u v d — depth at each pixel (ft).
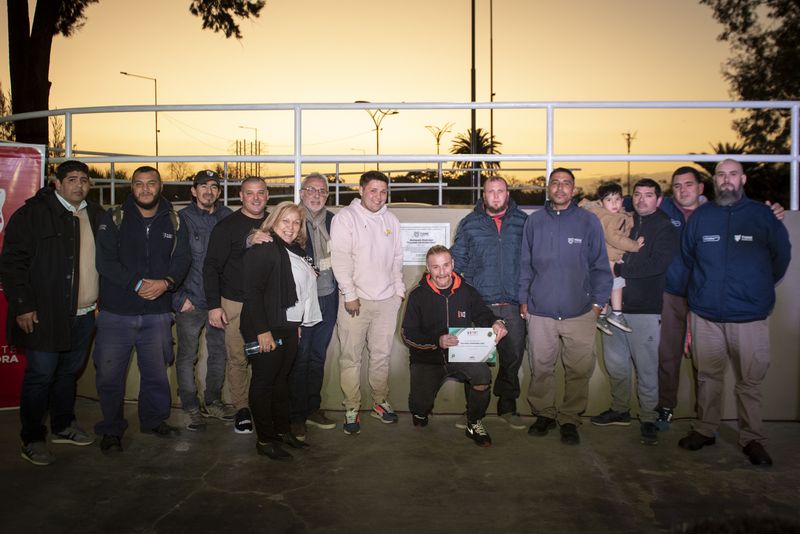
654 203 15.89
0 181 18.15
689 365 17.72
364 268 16.19
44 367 14.07
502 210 16.43
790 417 17.56
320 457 14.67
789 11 85.35
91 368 19.58
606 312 16.52
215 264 15.60
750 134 90.38
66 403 15.40
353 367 16.38
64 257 14.15
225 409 17.35
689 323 15.74
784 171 86.43
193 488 12.86
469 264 16.61
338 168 30.22
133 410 18.31
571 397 15.84
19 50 45.39
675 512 11.84
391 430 16.65
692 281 15.40
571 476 13.58
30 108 45.24
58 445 15.37
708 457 14.78
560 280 15.56
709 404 15.23
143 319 15.20
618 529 11.15
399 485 13.08
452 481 13.30
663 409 16.83
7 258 13.78
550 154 17.81
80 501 12.23
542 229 15.76
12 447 15.28
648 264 15.64
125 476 13.47
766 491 12.82
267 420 14.35
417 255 18.06
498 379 17.10
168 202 15.57
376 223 16.28
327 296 16.49
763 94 89.45
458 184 64.49
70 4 50.34
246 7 54.90
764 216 14.61
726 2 87.76
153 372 15.58
